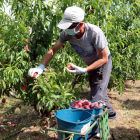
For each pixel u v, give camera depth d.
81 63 3.02
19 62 2.16
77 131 1.44
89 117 1.54
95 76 2.22
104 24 2.95
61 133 1.52
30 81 2.28
